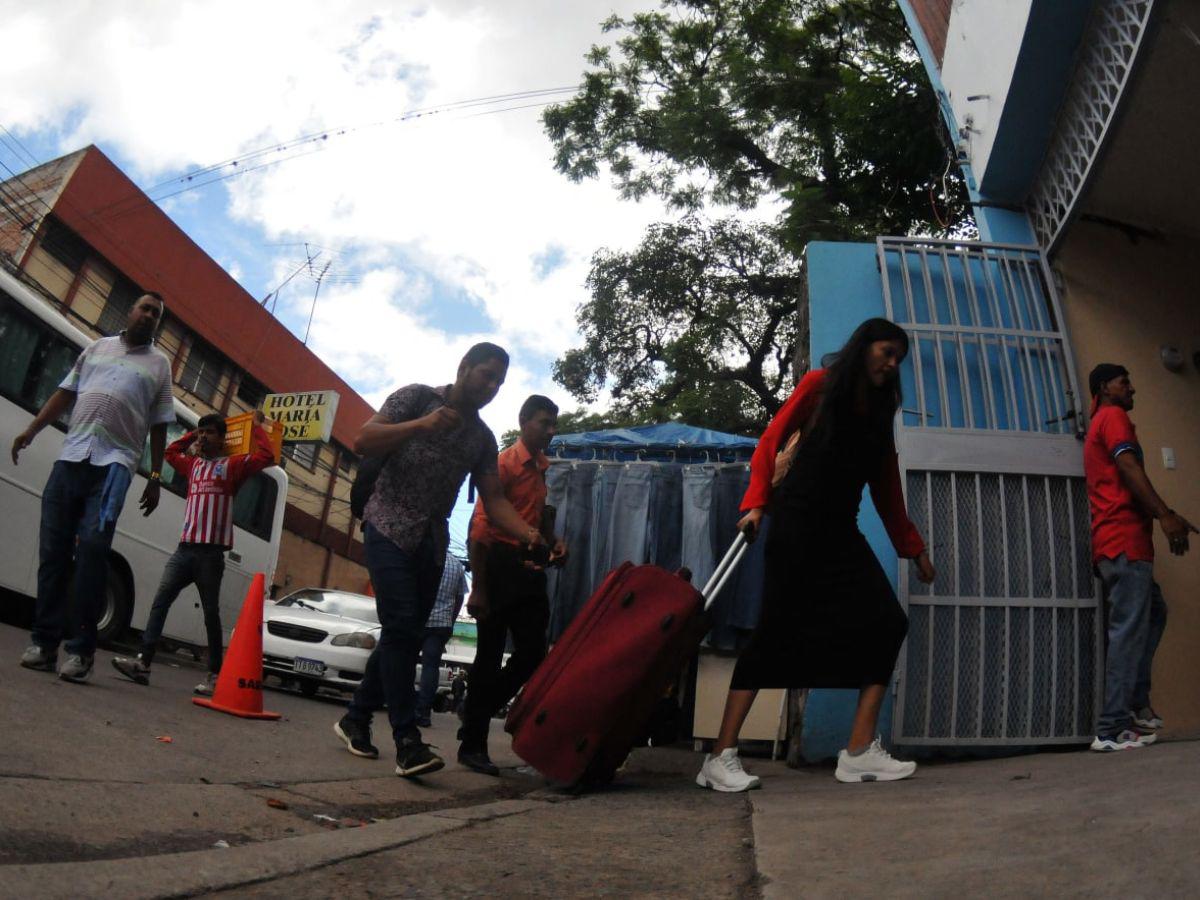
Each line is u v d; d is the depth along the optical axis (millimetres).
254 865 2135
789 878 2107
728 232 21250
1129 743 4543
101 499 5059
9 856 2010
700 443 7637
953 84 6754
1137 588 4586
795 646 4082
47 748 3273
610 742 4133
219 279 23219
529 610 4844
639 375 22547
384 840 2547
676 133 18234
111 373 5215
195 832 2516
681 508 7430
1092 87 5223
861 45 16656
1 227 18500
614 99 20422
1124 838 2006
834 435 3994
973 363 5633
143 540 10359
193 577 6520
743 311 20859
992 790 3182
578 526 7367
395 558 3982
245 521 12305
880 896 1862
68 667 5113
